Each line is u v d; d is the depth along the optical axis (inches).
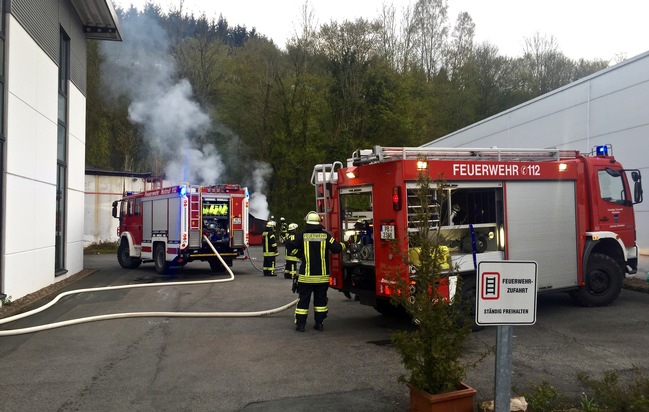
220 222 569.9
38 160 420.5
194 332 285.3
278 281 511.5
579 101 504.4
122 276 552.4
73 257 552.1
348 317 330.3
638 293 392.8
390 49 1445.6
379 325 304.3
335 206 322.0
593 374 202.8
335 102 1204.5
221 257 548.4
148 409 170.7
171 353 241.0
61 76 512.7
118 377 205.3
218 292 434.3
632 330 277.4
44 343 261.1
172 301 386.6
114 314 311.7
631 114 438.0
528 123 586.6
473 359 228.4
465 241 285.1
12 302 367.2
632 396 148.3
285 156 1174.3
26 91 393.1
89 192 928.9
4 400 179.8
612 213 340.2
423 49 1546.5
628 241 350.0
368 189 290.8
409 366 156.6
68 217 527.2
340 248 291.9
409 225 260.2
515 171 296.4
